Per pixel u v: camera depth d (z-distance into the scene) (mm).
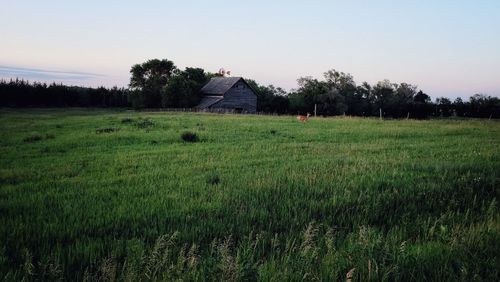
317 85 92125
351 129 30047
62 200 8633
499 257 5176
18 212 7664
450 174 11352
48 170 12656
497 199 8672
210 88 77438
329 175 11242
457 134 27203
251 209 7680
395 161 14039
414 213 7688
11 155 15992
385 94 108438
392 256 5090
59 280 4645
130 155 16125
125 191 9523
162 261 4992
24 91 83625
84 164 13953
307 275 4562
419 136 25469
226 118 44531
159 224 6867
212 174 11539
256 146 19281
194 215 7414
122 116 51062
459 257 5191
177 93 74500
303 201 8320
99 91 97875
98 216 7348
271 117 48750
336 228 6781
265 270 4762
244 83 75062
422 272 4730
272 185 9797
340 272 4785
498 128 32125
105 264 4730
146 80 83062
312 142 21656
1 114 57219
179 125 32188
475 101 80438
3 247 5645
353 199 8461
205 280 4633
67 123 34562
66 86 93250
